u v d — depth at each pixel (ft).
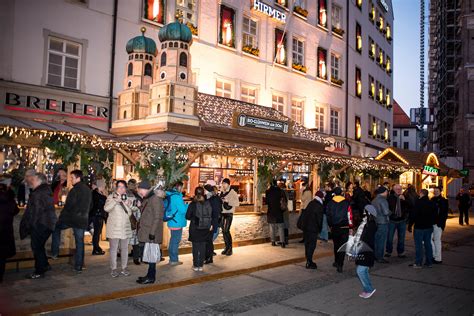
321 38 86.94
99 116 50.72
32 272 26.99
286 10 77.20
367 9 108.58
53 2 47.03
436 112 248.11
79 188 27.78
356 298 24.50
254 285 27.04
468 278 30.60
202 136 47.62
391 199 38.58
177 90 46.37
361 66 104.17
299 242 44.96
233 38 67.05
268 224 45.21
